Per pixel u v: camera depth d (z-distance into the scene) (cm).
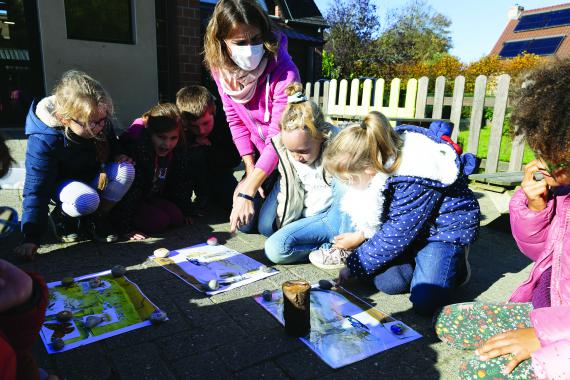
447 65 1848
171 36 680
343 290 226
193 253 275
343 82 674
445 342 183
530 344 139
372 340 184
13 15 588
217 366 166
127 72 650
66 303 206
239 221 257
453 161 207
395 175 205
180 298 217
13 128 616
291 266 260
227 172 378
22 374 118
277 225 289
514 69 1631
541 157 135
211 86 718
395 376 163
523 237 179
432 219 220
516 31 3825
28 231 255
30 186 256
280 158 270
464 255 220
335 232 264
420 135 214
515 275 254
